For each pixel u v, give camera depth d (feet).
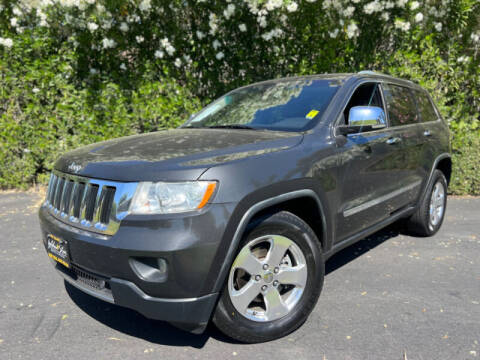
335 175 9.29
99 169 7.55
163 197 6.81
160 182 6.86
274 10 19.99
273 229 7.88
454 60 23.02
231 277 7.52
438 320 9.00
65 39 21.21
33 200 20.25
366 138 10.64
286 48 21.62
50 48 20.99
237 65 21.83
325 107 10.16
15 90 20.95
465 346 7.95
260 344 8.09
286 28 21.42
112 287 7.12
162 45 20.61
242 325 7.77
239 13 20.30
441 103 22.66
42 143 21.48
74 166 8.20
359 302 9.91
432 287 10.80
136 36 20.49
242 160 7.55
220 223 6.91
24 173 21.83
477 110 24.22
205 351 7.84
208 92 22.12
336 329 8.63
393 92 13.21
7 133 21.06
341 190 9.56
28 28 20.29
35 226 16.21
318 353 7.74
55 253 8.24
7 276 11.47
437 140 15.03
